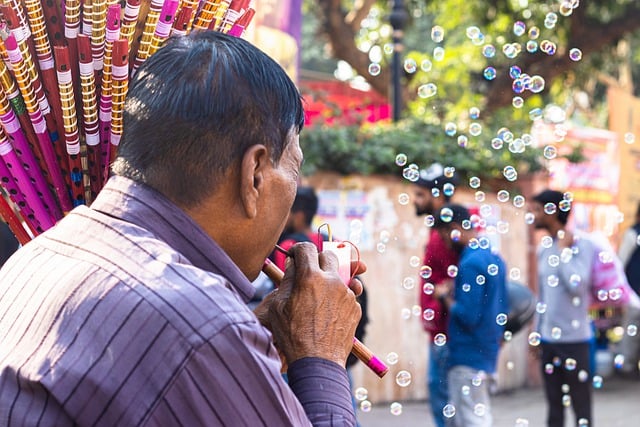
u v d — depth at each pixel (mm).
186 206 1114
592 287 4617
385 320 5930
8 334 1090
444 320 3885
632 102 7652
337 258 1300
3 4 1253
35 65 1316
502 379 6504
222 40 1159
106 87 1334
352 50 8594
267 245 1185
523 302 3959
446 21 9719
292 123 1172
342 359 1197
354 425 1147
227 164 1105
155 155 1111
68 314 1044
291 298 1219
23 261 1162
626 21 8273
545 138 6812
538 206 4590
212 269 1114
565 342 4562
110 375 1003
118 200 1125
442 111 8570
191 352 994
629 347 6734
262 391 1022
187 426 990
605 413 6004
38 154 1365
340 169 5773
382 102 8453
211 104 1093
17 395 1031
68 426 1009
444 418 3945
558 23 8211
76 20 1311
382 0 9375
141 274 1048
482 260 3625
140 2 1335
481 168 6211
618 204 7535
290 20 3656
